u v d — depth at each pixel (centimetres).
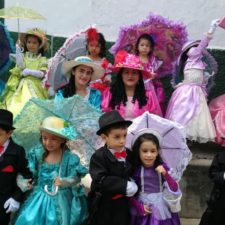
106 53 668
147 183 401
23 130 425
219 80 684
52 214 390
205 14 667
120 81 502
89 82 513
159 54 623
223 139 566
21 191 404
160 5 666
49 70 557
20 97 583
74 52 566
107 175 383
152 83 582
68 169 404
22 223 388
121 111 495
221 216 417
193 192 528
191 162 537
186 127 551
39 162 408
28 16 565
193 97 564
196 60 578
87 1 666
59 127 398
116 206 389
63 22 670
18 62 591
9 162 405
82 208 399
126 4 666
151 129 409
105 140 399
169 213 402
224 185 414
